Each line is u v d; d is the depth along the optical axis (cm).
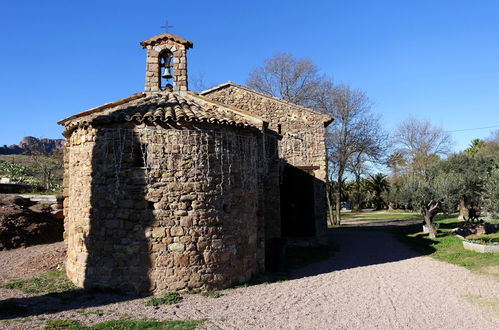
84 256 908
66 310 738
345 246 1780
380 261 1356
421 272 1138
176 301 800
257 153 1095
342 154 2973
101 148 901
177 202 875
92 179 905
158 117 879
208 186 909
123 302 797
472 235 1961
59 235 1728
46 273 1052
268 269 1156
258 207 1105
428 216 1977
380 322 689
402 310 763
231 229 945
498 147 3994
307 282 1007
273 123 1766
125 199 871
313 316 719
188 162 893
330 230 2661
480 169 2497
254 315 717
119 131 889
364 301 827
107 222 878
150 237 858
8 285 923
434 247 1616
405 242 1892
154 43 1201
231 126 962
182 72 1191
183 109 972
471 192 2492
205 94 1748
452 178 2047
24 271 1080
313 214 1750
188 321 675
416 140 4188
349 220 3628
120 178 877
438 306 789
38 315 704
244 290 906
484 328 657
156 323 655
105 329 622
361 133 2962
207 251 891
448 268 1183
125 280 855
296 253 1541
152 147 878
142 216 862
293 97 3316
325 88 3169
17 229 1580
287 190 1761
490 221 2302
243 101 1766
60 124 1040
